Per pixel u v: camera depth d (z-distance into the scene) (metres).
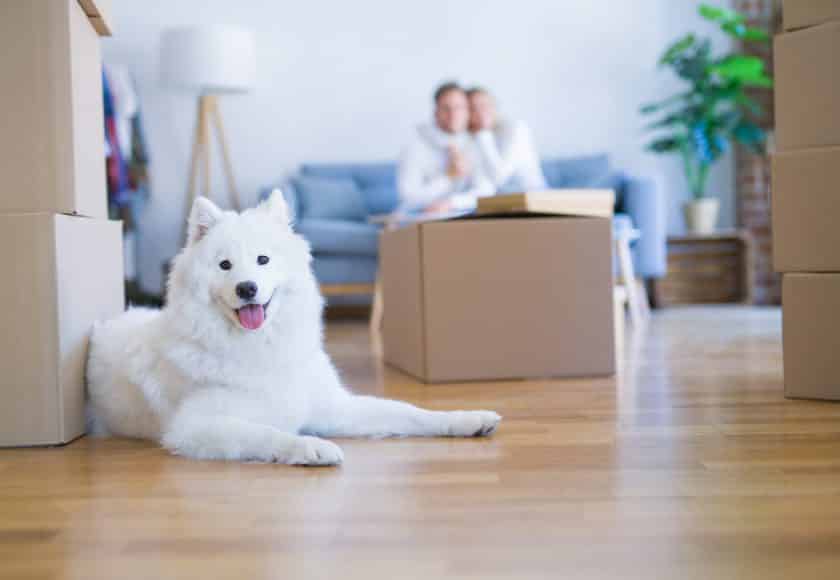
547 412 2.14
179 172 6.08
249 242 1.70
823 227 2.11
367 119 6.18
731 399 2.24
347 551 1.13
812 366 2.17
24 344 1.86
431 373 2.69
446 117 4.87
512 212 2.77
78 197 1.93
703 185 5.88
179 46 5.30
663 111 6.15
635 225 5.18
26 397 1.86
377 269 5.26
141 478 1.55
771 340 3.69
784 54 2.13
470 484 1.45
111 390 1.95
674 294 6.07
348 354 3.66
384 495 1.40
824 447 1.66
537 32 6.14
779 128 2.15
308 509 1.33
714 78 6.06
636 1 6.14
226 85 5.35
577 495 1.37
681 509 1.28
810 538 1.13
